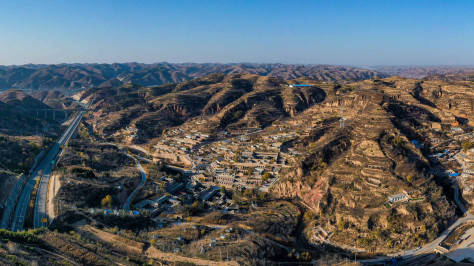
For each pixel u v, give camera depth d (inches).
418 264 6323.8
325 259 6422.2
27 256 4687.5
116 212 7332.7
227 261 5383.9
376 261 6491.1
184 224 7367.1
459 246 6717.5
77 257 5113.2
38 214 6968.5
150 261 5285.4
